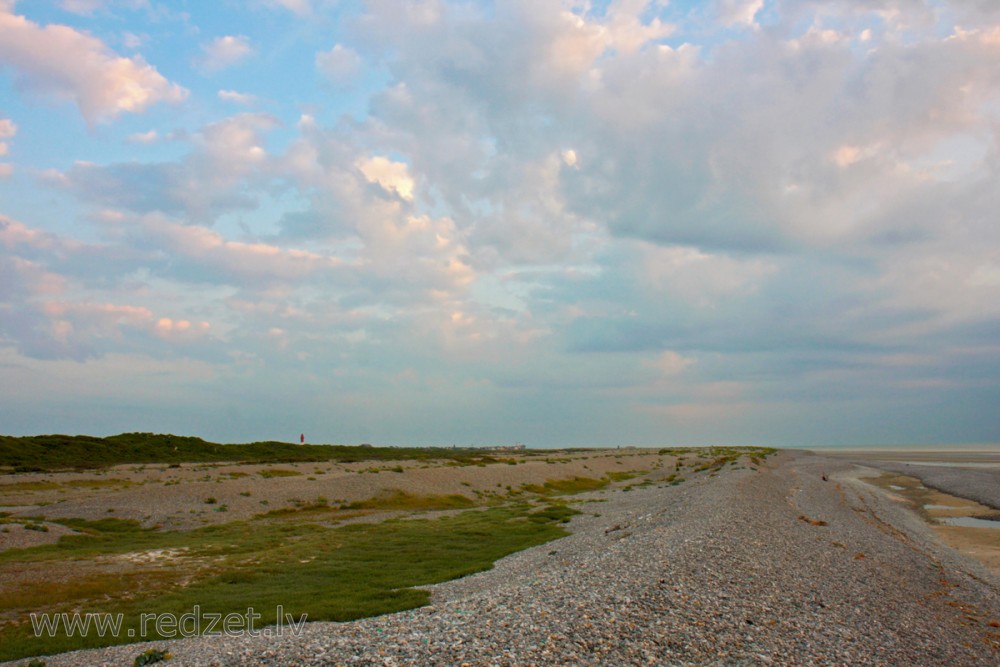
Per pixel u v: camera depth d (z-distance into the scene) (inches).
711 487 2394.2
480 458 5024.6
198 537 1596.9
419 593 968.9
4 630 814.5
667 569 915.4
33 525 1549.0
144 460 3885.3
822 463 5659.5
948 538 1770.4
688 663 591.2
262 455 4559.5
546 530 1686.8
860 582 1019.9
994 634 831.7
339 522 1882.4
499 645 597.9
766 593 863.1
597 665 564.4
